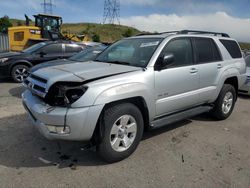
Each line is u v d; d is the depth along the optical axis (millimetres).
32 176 3463
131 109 3844
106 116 3625
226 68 5738
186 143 4656
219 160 4066
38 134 4777
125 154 3918
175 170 3721
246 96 9102
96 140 3709
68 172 3588
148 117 4207
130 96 3777
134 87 3830
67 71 3830
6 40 18844
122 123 3809
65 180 3400
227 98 5992
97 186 3295
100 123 3635
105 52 5219
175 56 4645
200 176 3590
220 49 5746
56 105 3508
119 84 3688
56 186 3268
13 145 4324
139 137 4066
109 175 3545
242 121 6090
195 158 4102
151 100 4129
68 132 3420
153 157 4078
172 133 5102
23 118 5605
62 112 3377
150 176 3551
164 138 4836
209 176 3598
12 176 3445
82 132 3445
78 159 3947
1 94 7844
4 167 3650
